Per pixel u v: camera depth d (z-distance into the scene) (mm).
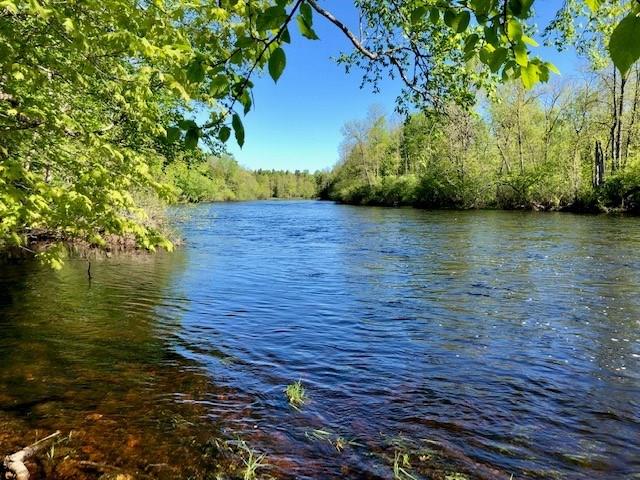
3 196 4355
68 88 6184
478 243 18266
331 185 95188
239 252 17641
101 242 5594
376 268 13594
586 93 37438
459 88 6586
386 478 3695
